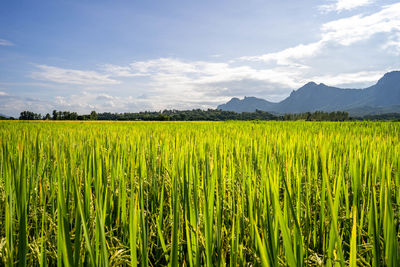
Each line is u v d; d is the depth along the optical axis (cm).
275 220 188
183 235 242
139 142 610
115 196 311
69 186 270
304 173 408
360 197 291
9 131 1142
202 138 738
